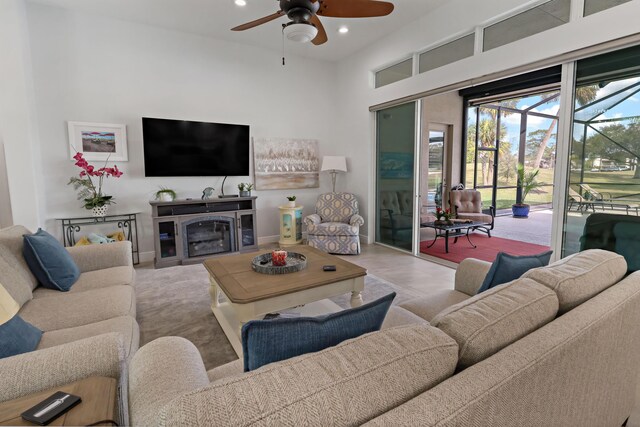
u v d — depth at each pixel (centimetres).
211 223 458
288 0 228
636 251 242
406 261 439
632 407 148
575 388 100
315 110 571
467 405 65
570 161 287
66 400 86
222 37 470
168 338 120
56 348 107
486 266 198
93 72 402
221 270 251
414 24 415
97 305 186
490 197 832
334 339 91
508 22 323
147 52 430
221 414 56
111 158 417
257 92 514
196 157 458
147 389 91
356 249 469
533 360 81
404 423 60
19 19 340
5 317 117
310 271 247
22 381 95
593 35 259
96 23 399
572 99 282
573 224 290
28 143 350
